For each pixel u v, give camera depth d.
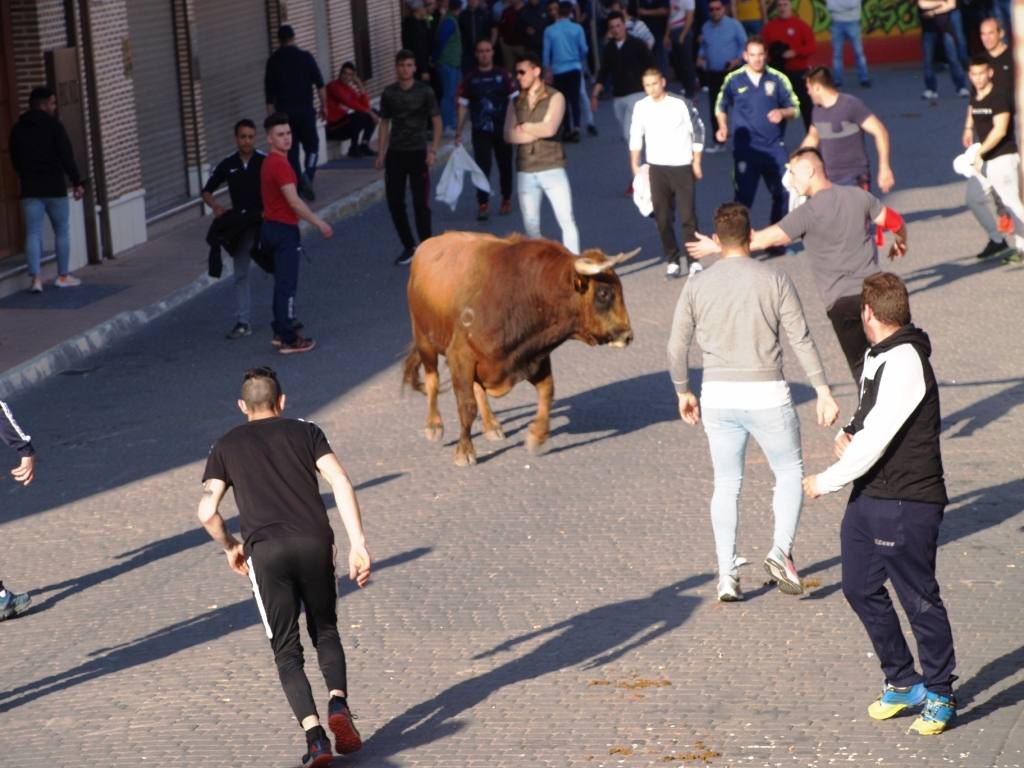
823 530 11.97
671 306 19.97
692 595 10.84
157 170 27.77
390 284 22.77
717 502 10.60
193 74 28.75
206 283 23.50
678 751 8.51
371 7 40.38
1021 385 15.38
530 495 13.32
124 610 11.42
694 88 39.50
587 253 13.38
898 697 8.69
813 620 10.27
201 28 29.77
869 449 8.34
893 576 8.55
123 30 25.44
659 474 13.64
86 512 13.78
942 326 17.89
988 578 10.69
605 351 18.06
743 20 43.47
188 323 21.14
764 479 13.23
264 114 33.50
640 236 24.48
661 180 21.19
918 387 8.37
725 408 10.45
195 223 28.02
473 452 14.31
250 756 8.88
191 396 17.52
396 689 9.63
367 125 35.03
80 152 23.73
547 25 36.72
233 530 13.05
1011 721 8.59
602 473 13.77
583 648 10.05
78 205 23.92
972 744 8.37
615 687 9.42
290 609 8.73
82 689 10.04
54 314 21.02
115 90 25.17
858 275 13.52
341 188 30.59
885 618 8.66
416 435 15.41
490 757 8.61
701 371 17.00
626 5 39.56
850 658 9.63
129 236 25.62
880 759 8.27
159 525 13.31
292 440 8.90
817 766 8.23
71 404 17.48
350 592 11.33
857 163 19.09
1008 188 20.33
